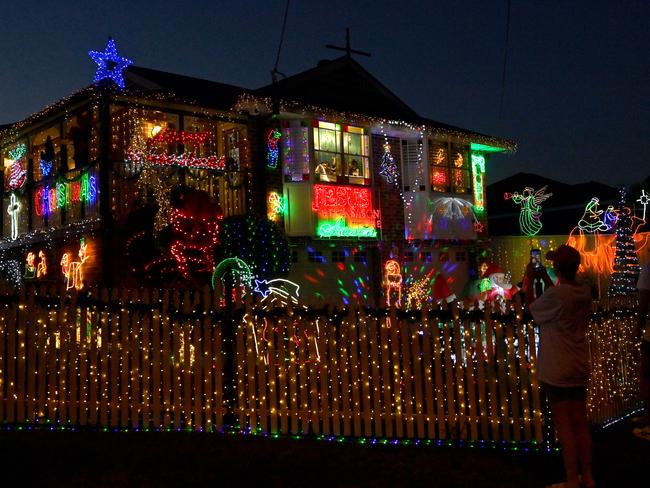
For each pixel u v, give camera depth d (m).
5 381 7.57
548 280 6.30
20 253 17.78
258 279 13.52
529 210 24.52
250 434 7.12
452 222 20.72
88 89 13.95
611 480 5.59
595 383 7.41
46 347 7.55
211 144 16.58
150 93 14.38
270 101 15.80
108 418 7.47
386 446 6.73
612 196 29.52
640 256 23.88
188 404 7.28
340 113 17.62
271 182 16.89
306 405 7.11
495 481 5.58
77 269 14.66
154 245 13.23
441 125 22.23
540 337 5.51
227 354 7.32
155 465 5.93
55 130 16.89
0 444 6.54
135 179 14.02
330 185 17.75
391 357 7.12
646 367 6.82
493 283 14.54
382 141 19.69
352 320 7.10
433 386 7.05
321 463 6.05
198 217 12.68
